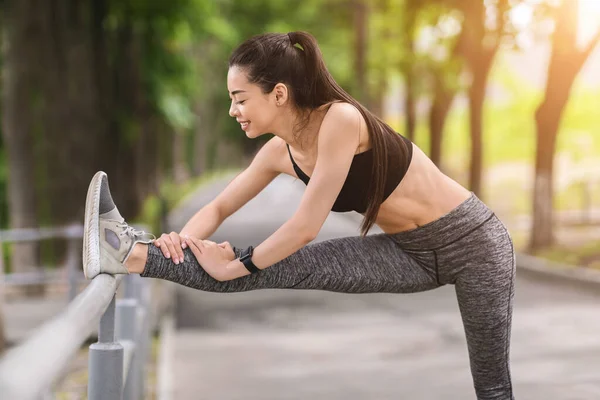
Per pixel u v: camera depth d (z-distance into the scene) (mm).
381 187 3289
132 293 5930
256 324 13102
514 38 22016
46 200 22703
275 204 47969
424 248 3471
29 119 18078
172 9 22516
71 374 7082
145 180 40125
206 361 9992
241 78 3238
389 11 35094
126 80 26031
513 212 34500
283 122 3303
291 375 9125
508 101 64438
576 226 27750
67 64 20141
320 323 13016
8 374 1285
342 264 3443
